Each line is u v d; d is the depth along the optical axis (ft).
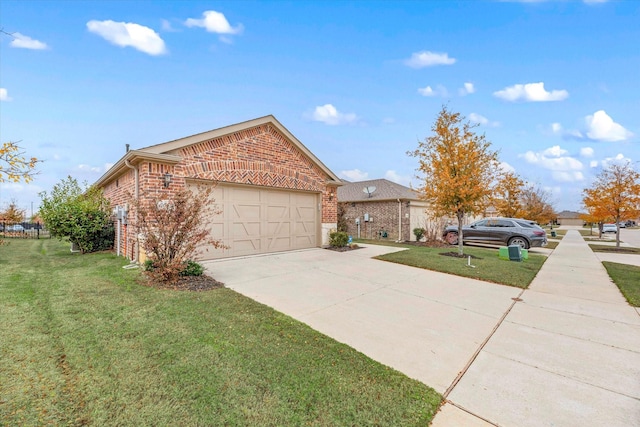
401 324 14.34
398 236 60.39
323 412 7.75
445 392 8.96
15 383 8.43
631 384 9.53
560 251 45.57
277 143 33.94
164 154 24.91
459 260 31.71
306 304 16.80
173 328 12.49
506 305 17.70
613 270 28.66
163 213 19.88
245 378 9.11
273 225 34.22
